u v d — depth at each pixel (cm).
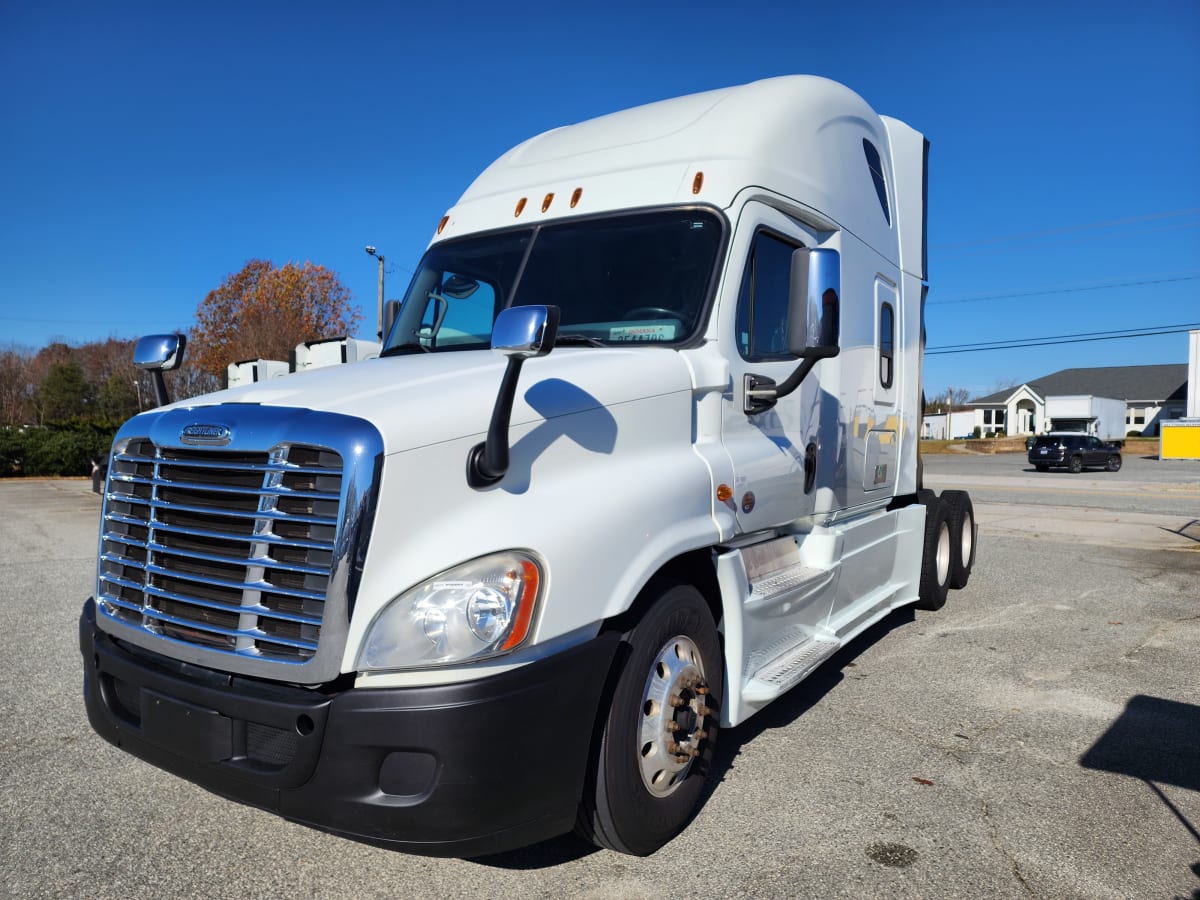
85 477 3156
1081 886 306
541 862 323
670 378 345
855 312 527
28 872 317
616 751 297
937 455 5156
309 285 4769
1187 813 362
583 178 438
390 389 288
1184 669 569
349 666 251
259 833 348
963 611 748
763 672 403
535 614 264
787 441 430
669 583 331
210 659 275
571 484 296
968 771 404
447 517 264
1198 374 4444
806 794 379
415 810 246
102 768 413
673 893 301
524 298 411
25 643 643
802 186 452
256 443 268
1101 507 1720
